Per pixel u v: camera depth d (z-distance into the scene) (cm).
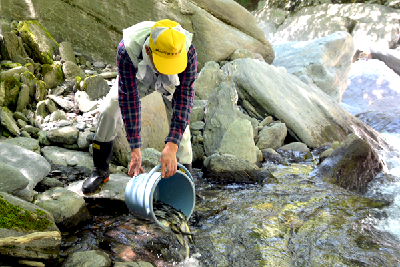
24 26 461
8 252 171
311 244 233
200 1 577
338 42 702
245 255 219
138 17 544
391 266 211
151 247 211
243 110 509
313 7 1125
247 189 326
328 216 275
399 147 529
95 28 536
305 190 327
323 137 489
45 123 377
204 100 491
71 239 217
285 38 1129
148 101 385
